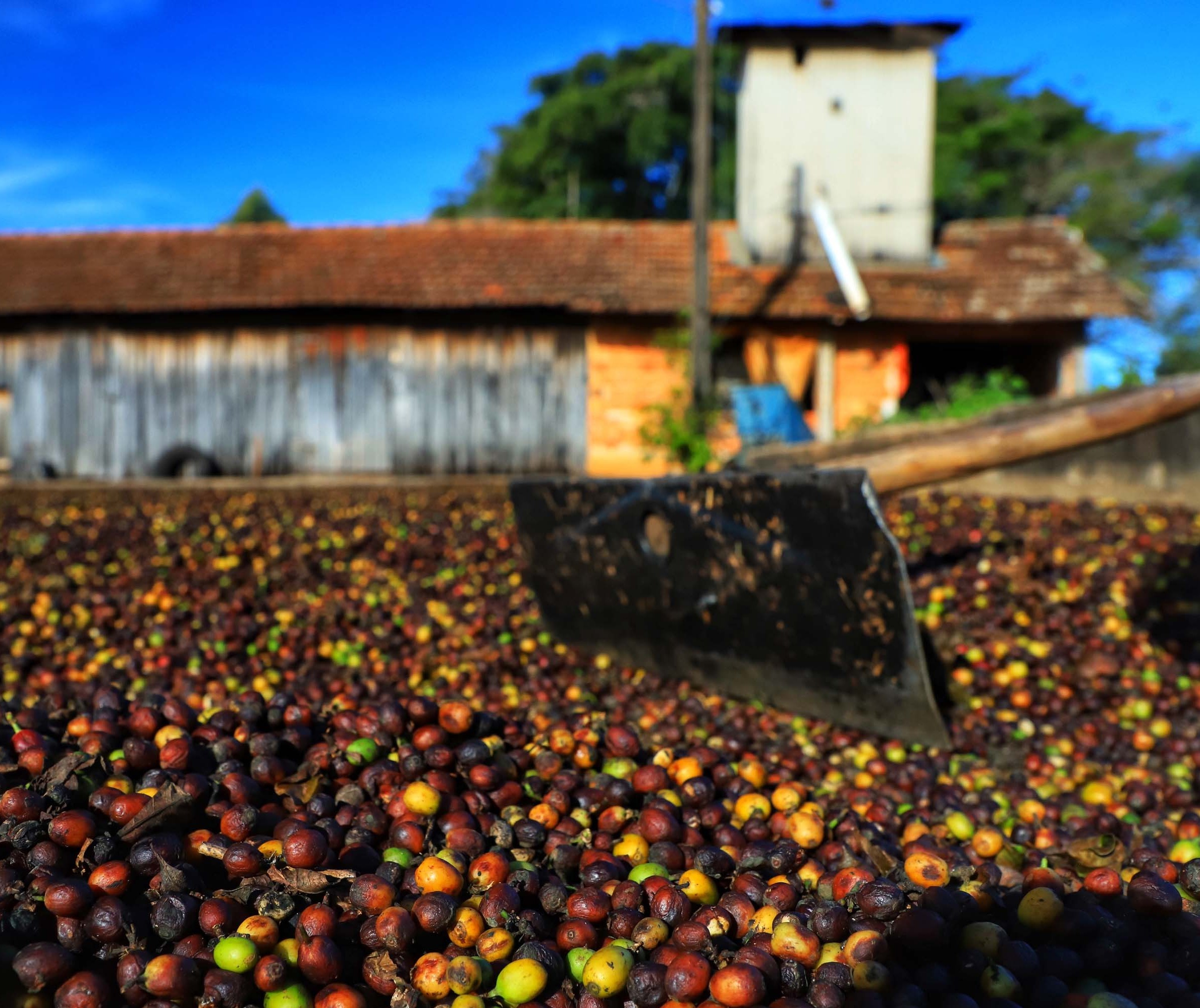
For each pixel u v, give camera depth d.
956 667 0.72
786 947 0.31
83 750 0.37
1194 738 0.62
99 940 0.29
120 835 0.32
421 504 1.49
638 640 0.70
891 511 1.29
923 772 0.54
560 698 0.69
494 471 2.44
